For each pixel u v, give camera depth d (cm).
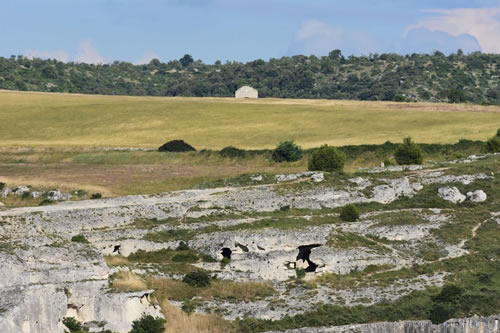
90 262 12650
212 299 13475
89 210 15462
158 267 14112
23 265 12156
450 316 13362
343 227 16062
